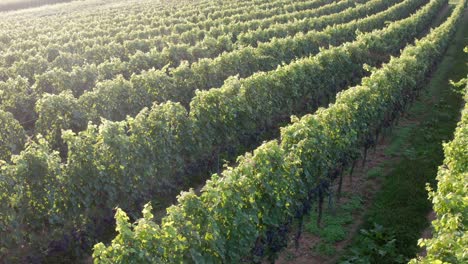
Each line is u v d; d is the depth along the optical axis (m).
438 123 19.39
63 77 19.06
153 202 13.62
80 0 70.88
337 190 14.39
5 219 10.12
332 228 12.37
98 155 11.69
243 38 27.16
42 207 10.70
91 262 11.48
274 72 17.50
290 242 11.98
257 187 9.80
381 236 11.55
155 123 12.87
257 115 16.28
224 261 8.64
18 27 38.62
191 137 13.79
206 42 24.91
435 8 40.34
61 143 15.12
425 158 16.25
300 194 10.91
